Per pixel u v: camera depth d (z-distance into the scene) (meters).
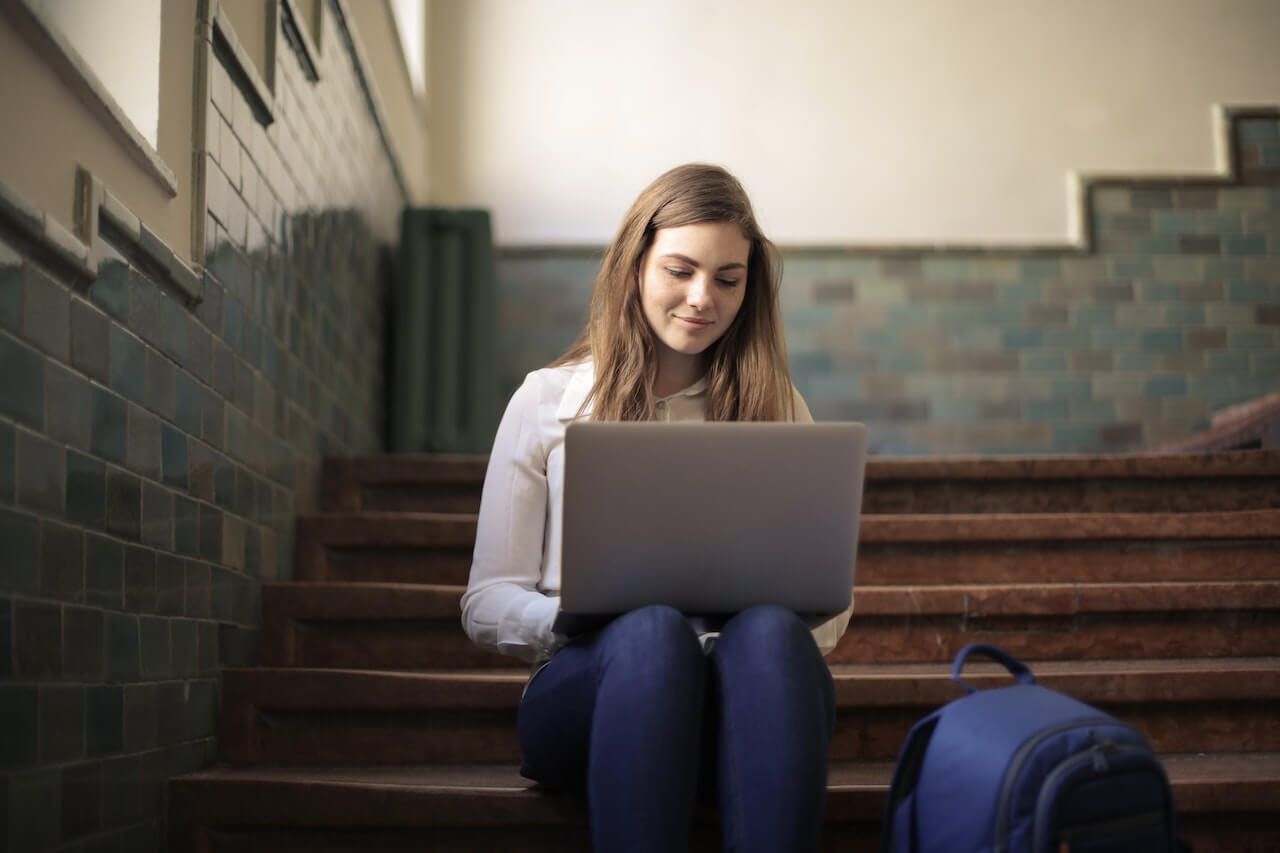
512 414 1.80
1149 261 4.63
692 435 1.47
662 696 1.43
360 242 3.60
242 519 2.33
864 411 4.56
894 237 4.64
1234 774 1.93
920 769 1.50
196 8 2.10
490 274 4.27
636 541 1.50
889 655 2.47
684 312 1.75
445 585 2.72
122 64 1.93
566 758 1.66
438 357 4.15
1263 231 4.64
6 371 1.40
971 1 4.75
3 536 1.40
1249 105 4.68
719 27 4.72
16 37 1.44
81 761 1.60
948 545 2.73
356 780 1.92
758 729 1.42
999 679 2.14
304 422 2.86
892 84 4.71
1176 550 2.74
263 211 2.50
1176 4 4.75
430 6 4.71
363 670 2.36
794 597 1.55
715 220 1.75
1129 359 4.59
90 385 1.64
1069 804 1.34
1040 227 4.66
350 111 3.41
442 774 2.02
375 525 2.71
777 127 4.68
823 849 1.84
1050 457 2.96
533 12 4.71
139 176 1.84
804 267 4.62
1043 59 4.72
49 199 1.53
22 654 1.44
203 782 1.90
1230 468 2.95
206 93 2.09
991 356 4.59
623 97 4.68
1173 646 2.48
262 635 2.43
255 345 2.44
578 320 4.57
